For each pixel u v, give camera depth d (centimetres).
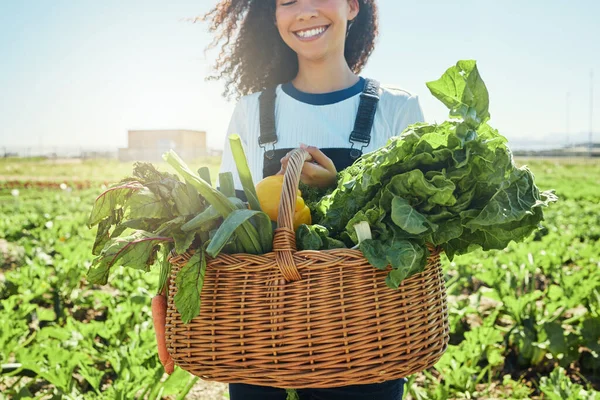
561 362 520
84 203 2228
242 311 182
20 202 2150
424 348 193
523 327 546
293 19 261
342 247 192
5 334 468
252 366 183
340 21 264
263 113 276
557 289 566
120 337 538
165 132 6081
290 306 180
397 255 175
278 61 309
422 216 178
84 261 795
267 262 181
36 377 464
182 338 191
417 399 440
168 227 189
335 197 202
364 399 233
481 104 188
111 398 386
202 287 185
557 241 880
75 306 682
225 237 171
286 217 182
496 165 181
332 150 261
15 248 998
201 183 184
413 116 269
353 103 270
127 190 202
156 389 402
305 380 181
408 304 189
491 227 187
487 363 534
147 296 571
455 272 824
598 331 523
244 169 195
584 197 2442
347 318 181
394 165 185
